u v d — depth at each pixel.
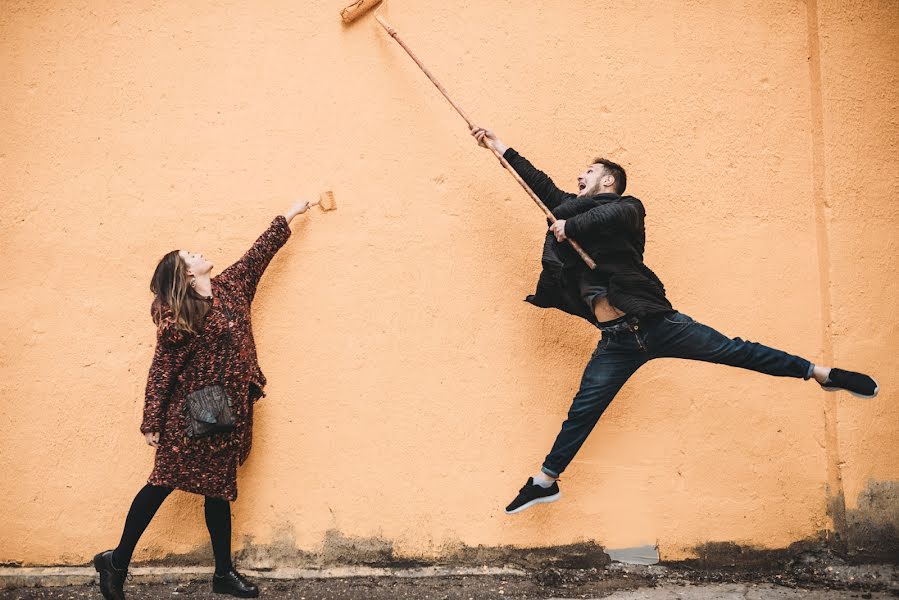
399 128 3.55
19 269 3.49
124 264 3.51
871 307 3.53
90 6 3.55
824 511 3.53
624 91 3.58
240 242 3.51
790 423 3.55
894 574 3.38
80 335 3.48
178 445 3.02
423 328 3.52
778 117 3.60
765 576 3.44
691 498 3.52
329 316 3.52
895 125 3.58
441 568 3.46
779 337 3.55
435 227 3.53
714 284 3.56
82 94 3.53
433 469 3.49
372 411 3.50
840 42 3.58
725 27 3.62
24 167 3.52
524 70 3.57
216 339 3.07
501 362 3.52
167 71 3.54
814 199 3.60
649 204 3.57
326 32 3.56
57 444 3.46
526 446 3.50
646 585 3.35
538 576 3.43
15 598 3.30
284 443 3.49
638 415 3.53
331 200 3.51
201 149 3.53
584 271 3.07
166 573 3.41
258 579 3.42
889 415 3.51
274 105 3.54
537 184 3.28
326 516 3.47
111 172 3.52
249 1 3.56
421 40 3.56
